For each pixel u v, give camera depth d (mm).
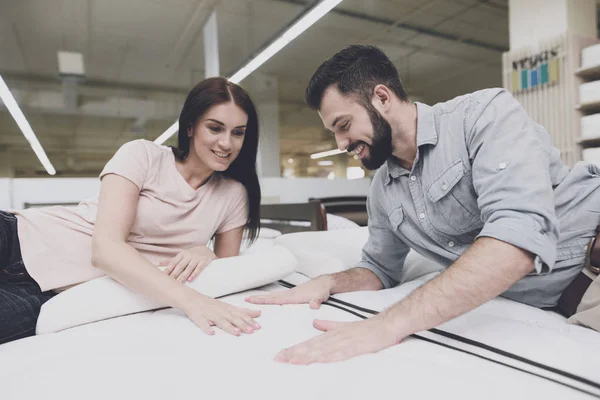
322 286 1029
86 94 6824
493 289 648
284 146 12289
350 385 535
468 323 740
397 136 950
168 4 3986
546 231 687
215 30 4180
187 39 4770
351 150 993
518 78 3713
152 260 1143
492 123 826
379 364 602
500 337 661
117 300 895
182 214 1164
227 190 1318
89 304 864
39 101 7043
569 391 507
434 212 972
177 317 882
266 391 529
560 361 559
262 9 4102
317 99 960
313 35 4906
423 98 8094
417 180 990
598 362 540
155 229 1128
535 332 681
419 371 570
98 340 750
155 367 610
